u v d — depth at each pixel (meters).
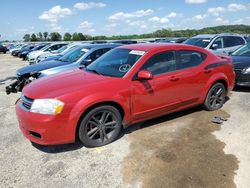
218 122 5.09
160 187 3.19
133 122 4.60
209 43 10.88
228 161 3.70
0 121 5.65
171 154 3.95
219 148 4.09
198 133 4.67
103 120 4.23
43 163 3.82
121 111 4.41
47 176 3.50
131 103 4.41
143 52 4.71
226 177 3.34
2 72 15.41
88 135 4.12
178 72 4.98
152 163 3.71
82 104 3.91
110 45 8.80
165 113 5.02
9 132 5.00
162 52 4.83
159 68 4.75
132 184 3.28
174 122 5.22
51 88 4.07
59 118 3.81
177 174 3.43
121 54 5.04
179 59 5.06
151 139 4.48
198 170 3.51
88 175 3.49
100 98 4.04
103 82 4.23
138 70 4.48
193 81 5.24
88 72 4.91
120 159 3.86
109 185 3.27
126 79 4.38
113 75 4.56
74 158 3.93
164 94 4.80
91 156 3.98
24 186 3.30
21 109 4.06
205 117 5.45
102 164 3.75
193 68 5.25
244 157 3.80
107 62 5.04
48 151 4.17
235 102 6.50
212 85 5.66
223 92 5.95
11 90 7.82
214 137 4.48
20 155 4.07
